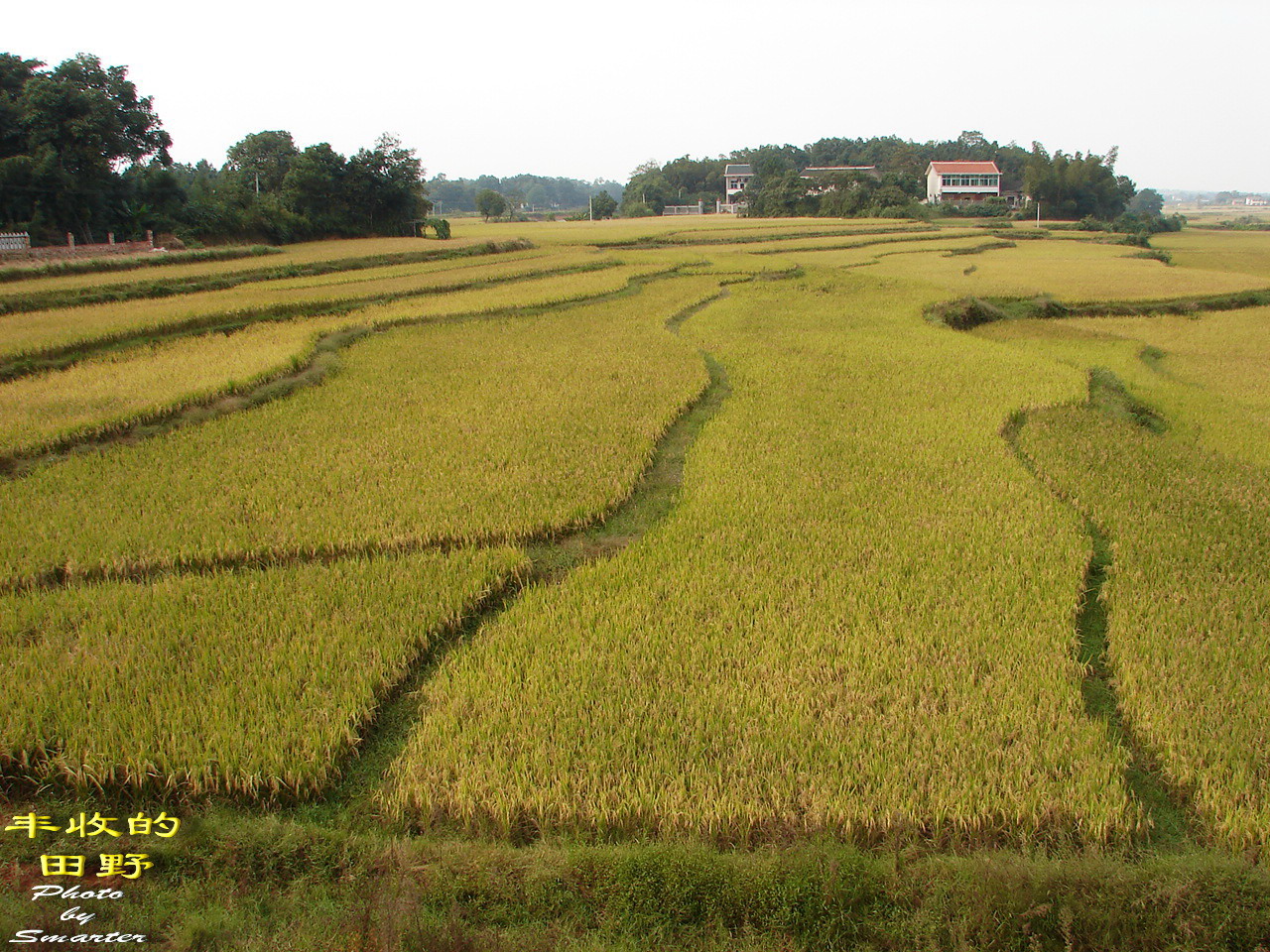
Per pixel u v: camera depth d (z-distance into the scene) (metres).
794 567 8.11
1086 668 6.67
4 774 5.49
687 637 6.87
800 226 60.62
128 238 36.41
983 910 4.45
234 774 5.43
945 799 5.16
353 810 5.33
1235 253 54.69
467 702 6.15
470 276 28.73
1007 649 6.75
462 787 5.28
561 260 35.06
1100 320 25.05
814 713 6.01
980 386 15.30
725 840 5.02
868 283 29.84
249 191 44.34
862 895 4.58
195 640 6.81
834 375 16.16
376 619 7.12
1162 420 14.34
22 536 8.64
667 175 120.12
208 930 4.36
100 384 14.05
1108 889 4.52
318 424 12.53
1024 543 8.64
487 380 15.26
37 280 25.03
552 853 4.78
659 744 5.66
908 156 107.31
